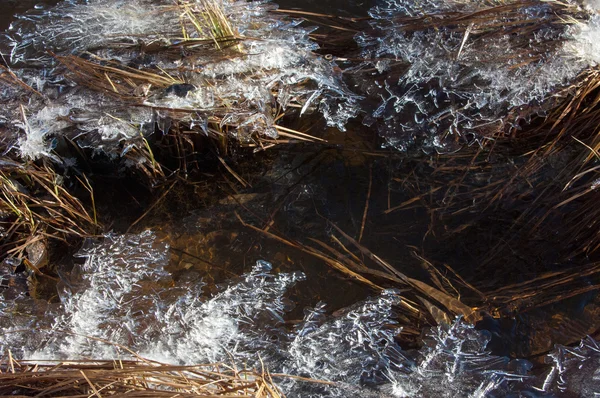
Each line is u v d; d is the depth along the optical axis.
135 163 2.43
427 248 2.22
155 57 2.39
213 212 2.40
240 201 2.43
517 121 2.38
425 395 1.74
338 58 2.55
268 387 1.50
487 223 2.28
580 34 2.29
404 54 2.44
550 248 2.18
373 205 2.38
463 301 2.05
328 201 2.40
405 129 2.49
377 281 2.14
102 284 2.08
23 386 1.45
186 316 1.96
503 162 2.43
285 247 2.27
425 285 2.09
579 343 1.90
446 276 2.13
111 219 2.39
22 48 2.50
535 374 1.81
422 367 1.81
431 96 2.43
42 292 2.16
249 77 2.38
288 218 2.36
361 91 2.52
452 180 2.43
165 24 2.49
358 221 2.33
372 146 2.54
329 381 1.74
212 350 1.86
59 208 2.34
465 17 2.39
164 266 2.21
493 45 2.36
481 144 2.46
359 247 2.24
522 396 1.73
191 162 2.51
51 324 1.94
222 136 2.44
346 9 2.94
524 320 1.99
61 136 2.36
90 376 1.46
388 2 2.67
